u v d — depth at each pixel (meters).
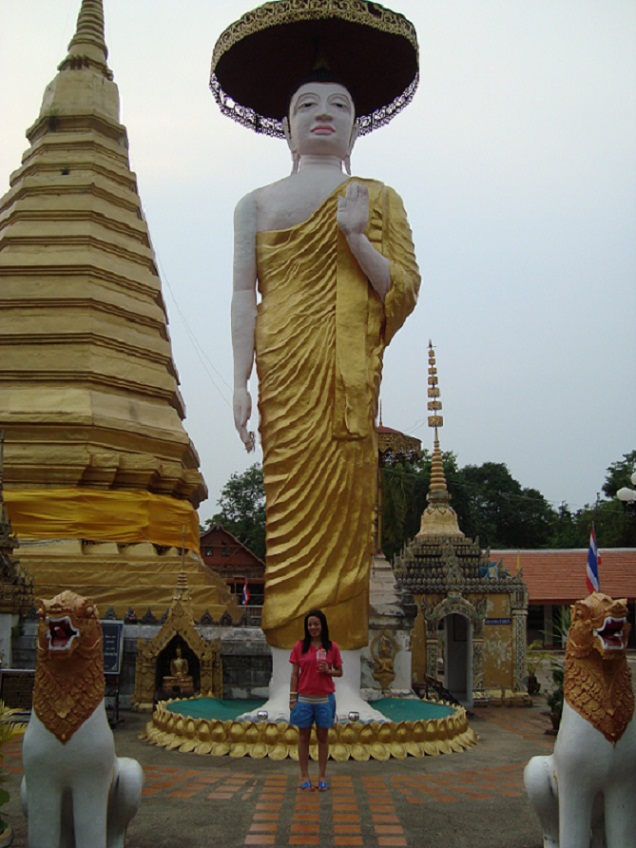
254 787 10.09
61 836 6.79
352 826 8.48
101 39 29.36
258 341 14.55
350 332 14.20
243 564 53.72
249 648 17.41
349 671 13.45
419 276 15.09
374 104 18.81
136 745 13.02
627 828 6.61
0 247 24.92
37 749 6.59
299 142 15.45
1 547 16.94
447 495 24.23
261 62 17.12
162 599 19.89
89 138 26.64
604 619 6.52
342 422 13.92
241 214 15.02
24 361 22.70
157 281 25.83
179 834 8.16
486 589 21.77
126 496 21.66
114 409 22.67
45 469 21.14
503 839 8.10
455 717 13.49
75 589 19.50
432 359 25.84
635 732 6.66
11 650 16.73
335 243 14.46
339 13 15.16
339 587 13.55
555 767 6.90
